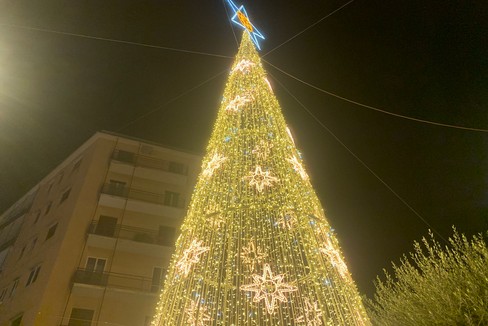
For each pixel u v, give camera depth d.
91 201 20.11
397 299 11.41
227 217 8.49
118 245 18.89
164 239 20.08
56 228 20.09
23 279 19.64
